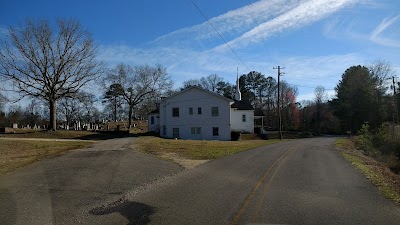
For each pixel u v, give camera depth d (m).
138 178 11.97
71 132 45.12
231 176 12.54
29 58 43.03
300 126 89.88
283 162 17.34
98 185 10.75
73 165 14.96
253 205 8.23
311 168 15.18
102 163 15.61
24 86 43.66
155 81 67.69
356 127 77.31
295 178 12.31
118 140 31.95
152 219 7.07
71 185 10.74
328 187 10.70
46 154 19.53
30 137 40.00
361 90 76.94
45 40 43.47
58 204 8.39
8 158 17.97
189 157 18.91
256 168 14.85
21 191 9.88
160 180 11.57
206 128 48.06
